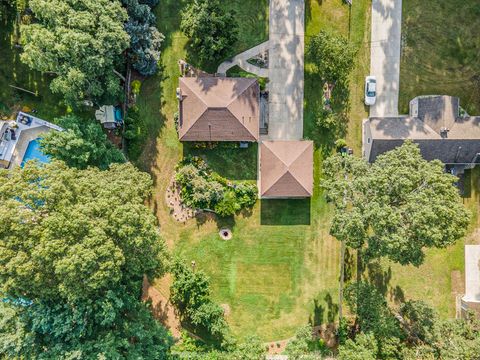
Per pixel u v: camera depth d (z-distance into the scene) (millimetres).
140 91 37312
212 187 36500
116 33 30766
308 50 37594
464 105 38000
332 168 33125
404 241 28172
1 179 28266
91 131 32938
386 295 37844
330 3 37781
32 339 28906
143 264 30406
